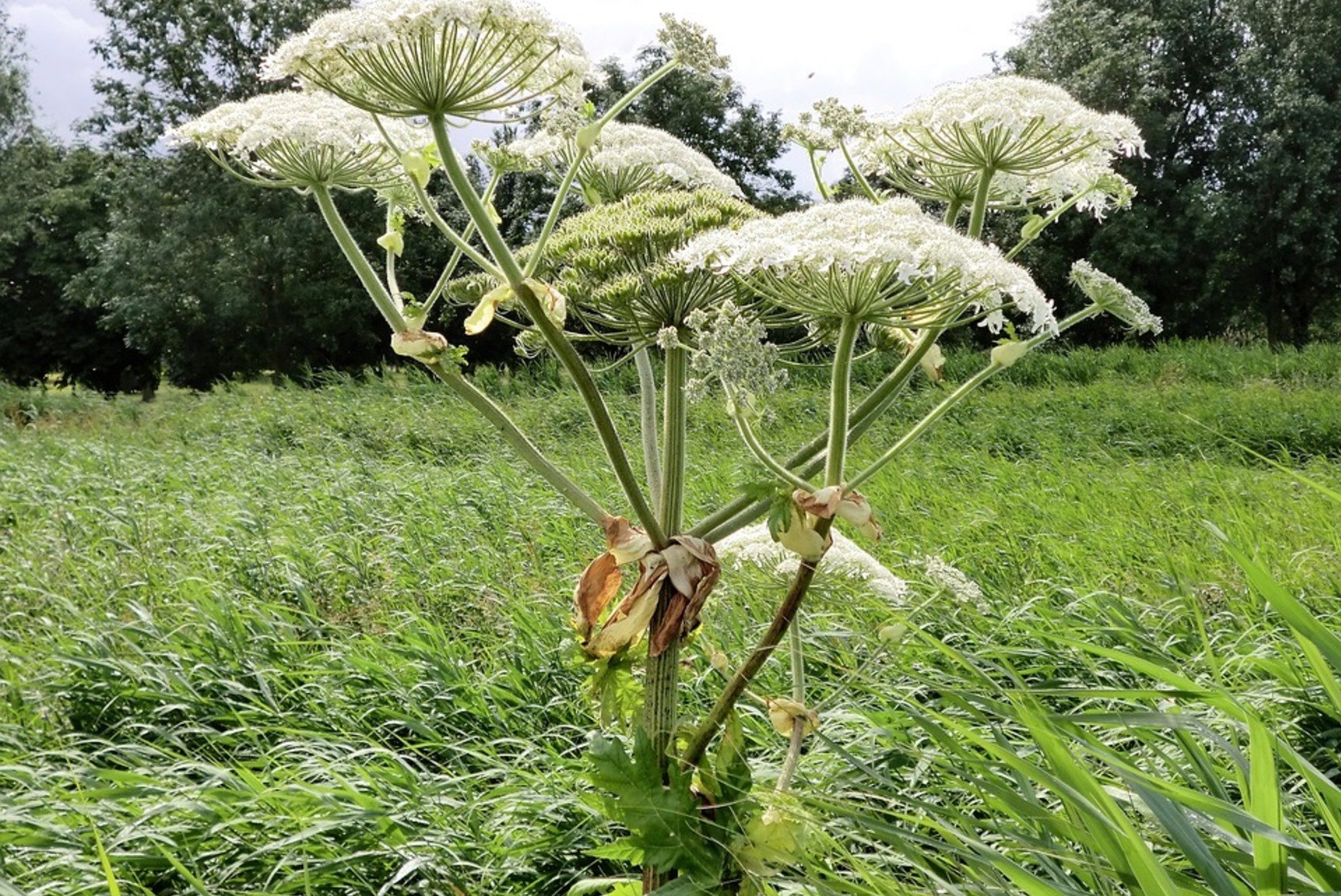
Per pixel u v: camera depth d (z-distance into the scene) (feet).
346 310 101.86
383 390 61.62
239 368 105.29
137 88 103.86
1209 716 10.70
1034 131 7.22
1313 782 5.58
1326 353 67.92
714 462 34.32
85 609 19.69
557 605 17.43
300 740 13.61
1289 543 19.83
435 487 30.32
